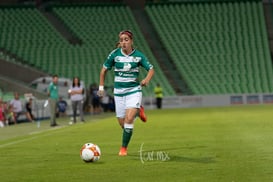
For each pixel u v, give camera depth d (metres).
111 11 155.38
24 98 98.31
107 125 68.00
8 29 144.50
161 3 160.38
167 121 71.62
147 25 155.62
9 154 36.19
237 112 90.94
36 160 32.38
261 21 156.50
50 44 142.62
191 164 28.62
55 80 73.31
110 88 129.75
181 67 144.75
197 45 150.50
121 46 32.41
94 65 139.75
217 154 32.91
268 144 38.16
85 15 153.25
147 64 32.53
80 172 26.69
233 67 146.75
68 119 94.00
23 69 124.19
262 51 150.88
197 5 160.12
